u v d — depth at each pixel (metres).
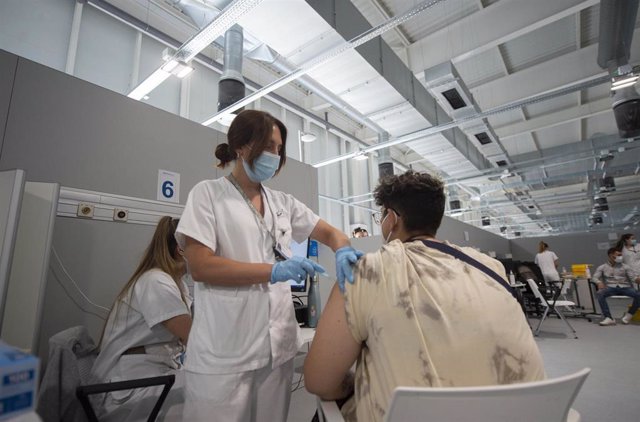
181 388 1.18
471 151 5.65
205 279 0.86
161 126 2.00
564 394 0.53
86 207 1.65
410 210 0.81
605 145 5.25
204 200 0.95
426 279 0.65
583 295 5.70
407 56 4.40
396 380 0.59
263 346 0.91
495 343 0.59
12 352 0.39
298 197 2.81
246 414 0.87
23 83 1.53
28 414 0.37
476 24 3.84
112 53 3.52
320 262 2.63
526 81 4.80
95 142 1.72
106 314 1.66
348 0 2.84
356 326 0.67
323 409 0.74
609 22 2.79
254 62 4.73
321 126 6.16
